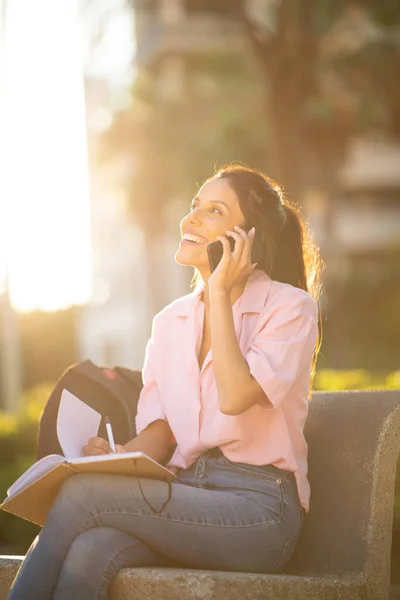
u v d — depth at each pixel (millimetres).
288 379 4094
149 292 47156
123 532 3805
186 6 43906
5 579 4176
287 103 23656
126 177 39031
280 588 3758
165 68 43906
